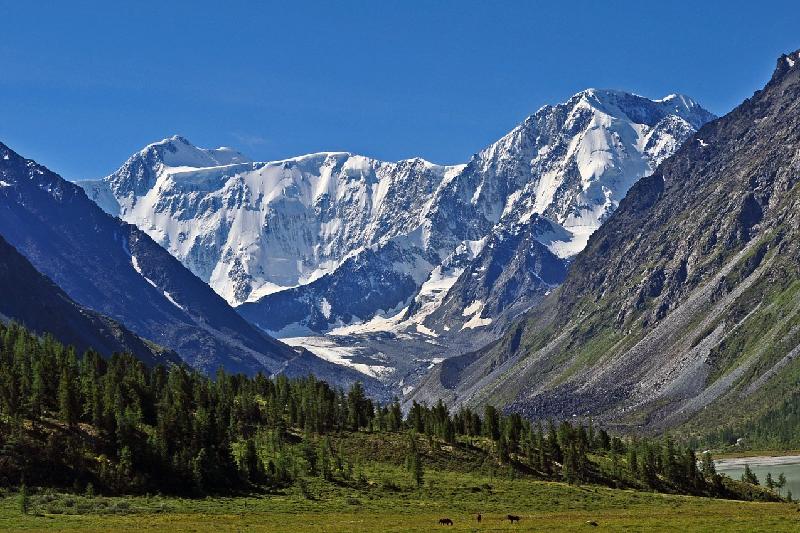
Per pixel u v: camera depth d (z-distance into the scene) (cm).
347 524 18838
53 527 17900
